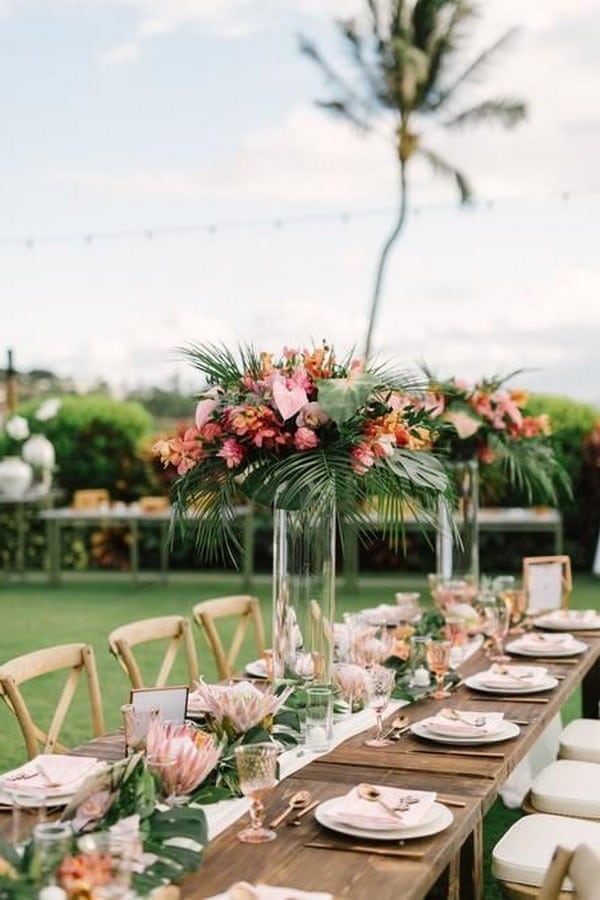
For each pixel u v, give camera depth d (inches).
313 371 120.9
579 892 78.7
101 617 370.3
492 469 204.8
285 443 119.6
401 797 93.0
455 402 190.9
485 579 195.6
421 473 121.0
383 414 122.4
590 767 141.7
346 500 117.8
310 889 77.8
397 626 175.3
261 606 394.3
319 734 112.2
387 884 78.5
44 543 516.7
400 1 712.4
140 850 75.7
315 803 94.6
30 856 72.4
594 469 487.2
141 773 83.7
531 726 122.6
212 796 93.2
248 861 82.4
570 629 190.9
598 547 457.7
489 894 145.1
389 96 724.7
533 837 116.0
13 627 350.6
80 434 545.3
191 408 643.5
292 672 116.3
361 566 495.2
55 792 95.8
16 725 232.8
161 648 316.5
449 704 133.6
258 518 503.5
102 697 258.1
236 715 105.0
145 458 536.4
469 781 102.4
